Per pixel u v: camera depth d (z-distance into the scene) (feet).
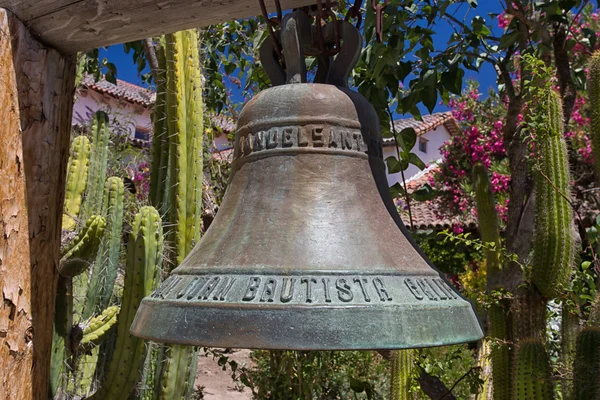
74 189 10.43
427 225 30.42
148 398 10.21
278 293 3.61
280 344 3.38
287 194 4.32
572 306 9.59
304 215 4.18
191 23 5.38
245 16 5.28
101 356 10.68
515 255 9.93
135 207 14.43
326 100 4.48
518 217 12.01
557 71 12.26
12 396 5.33
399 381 10.73
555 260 9.04
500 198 20.90
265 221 4.22
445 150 26.32
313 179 4.35
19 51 5.42
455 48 11.58
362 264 3.90
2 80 5.28
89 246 7.26
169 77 8.98
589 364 8.25
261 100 4.63
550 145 9.09
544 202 9.18
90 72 17.29
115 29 5.49
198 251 4.38
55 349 7.54
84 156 10.71
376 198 4.51
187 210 8.90
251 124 4.62
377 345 3.42
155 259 7.79
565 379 8.48
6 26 5.31
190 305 3.67
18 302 5.38
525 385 8.32
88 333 8.48
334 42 4.95
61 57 5.99
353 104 4.60
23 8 5.38
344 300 3.55
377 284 3.75
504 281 11.19
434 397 11.10
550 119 9.12
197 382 23.63
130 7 5.15
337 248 3.99
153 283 7.77
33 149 5.65
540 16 11.93
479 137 23.18
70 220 10.05
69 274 7.36
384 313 3.52
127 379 7.74
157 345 10.37
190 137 8.98
